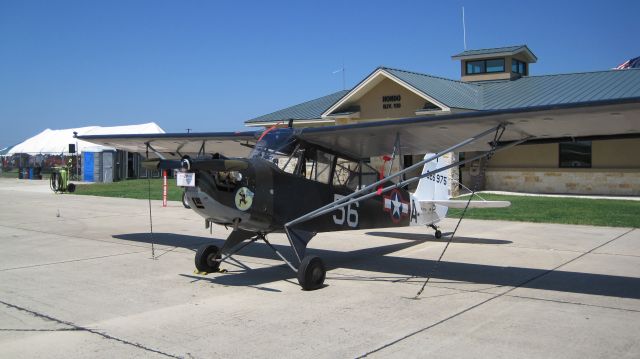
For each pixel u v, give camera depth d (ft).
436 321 17.38
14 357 14.11
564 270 25.72
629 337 15.76
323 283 22.90
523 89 71.92
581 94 63.67
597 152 67.15
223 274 24.94
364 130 23.50
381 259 29.04
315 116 78.33
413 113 67.05
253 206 22.18
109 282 23.11
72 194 79.66
